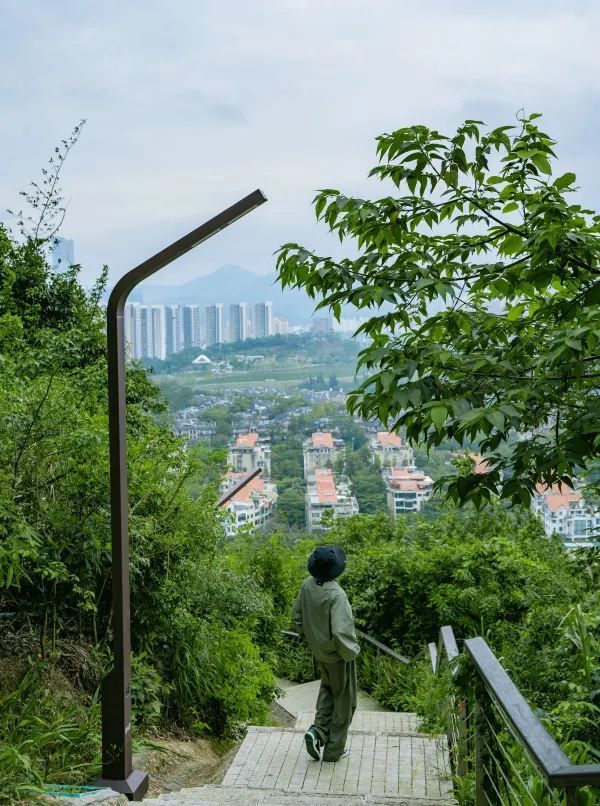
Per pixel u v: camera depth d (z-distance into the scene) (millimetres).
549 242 3834
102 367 10461
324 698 6105
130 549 6812
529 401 4035
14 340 8188
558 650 5074
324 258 4434
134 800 4715
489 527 13383
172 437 7980
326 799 4934
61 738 4945
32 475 6184
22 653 6008
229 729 7699
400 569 11711
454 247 4469
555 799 2768
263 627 10055
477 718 3643
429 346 4152
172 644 7270
